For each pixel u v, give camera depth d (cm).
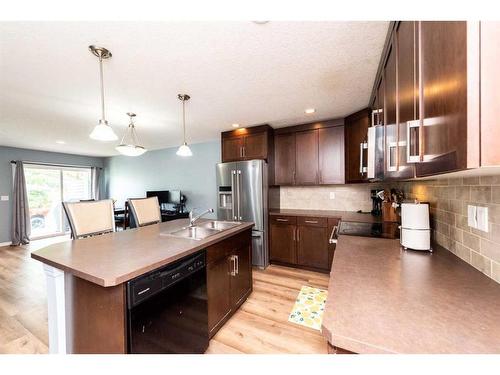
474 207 100
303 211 342
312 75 185
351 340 56
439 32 59
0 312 215
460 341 54
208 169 475
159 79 188
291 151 344
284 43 142
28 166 520
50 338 130
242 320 200
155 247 145
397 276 94
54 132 362
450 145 51
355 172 277
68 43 139
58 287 125
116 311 103
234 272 204
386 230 188
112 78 186
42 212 553
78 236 182
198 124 331
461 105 46
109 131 171
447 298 75
